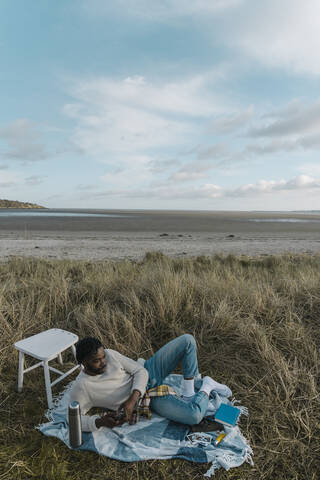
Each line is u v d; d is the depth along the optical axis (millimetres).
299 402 2801
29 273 7324
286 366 3178
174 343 2709
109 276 6195
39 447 2332
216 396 2793
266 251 15492
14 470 2111
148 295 4934
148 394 2572
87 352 2299
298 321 4281
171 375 3219
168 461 2213
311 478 2080
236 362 3439
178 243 18672
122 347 3678
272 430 2494
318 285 5457
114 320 4035
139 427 2480
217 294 4996
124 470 2133
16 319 4250
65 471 2105
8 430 2486
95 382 2418
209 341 3877
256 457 2242
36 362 3492
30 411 2719
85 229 30828
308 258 11484
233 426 2473
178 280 5301
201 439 2373
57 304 4797
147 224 42000
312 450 2305
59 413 2670
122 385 2479
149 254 11781
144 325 4039
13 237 20891
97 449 2273
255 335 3834
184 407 2465
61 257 12375
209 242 19547
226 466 2121
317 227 40094
